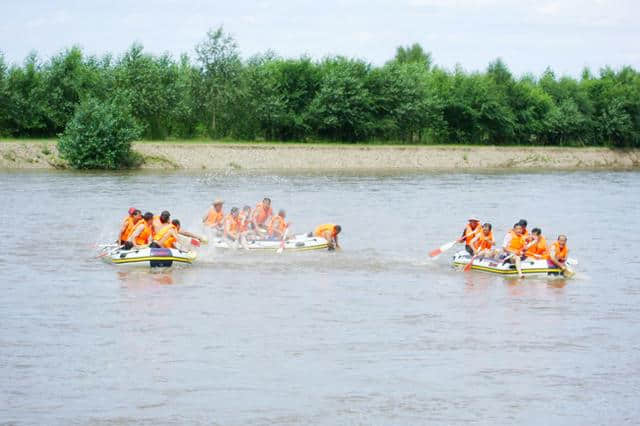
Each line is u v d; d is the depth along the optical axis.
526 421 14.41
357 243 31.03
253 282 24.00
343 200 45.25
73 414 14.29
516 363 17.27
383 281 24.59
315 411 14.60
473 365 17.08
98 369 16.41
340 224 35.88
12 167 59.91
